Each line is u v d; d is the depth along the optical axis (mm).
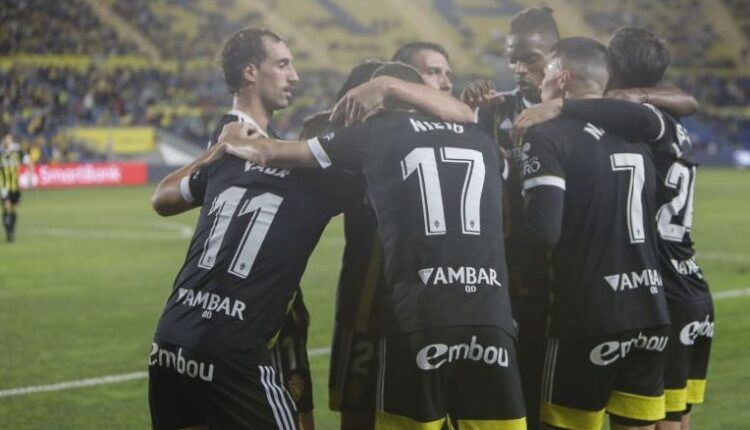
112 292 27328
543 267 10711
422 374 8680
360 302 10961
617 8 121188
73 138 81625
